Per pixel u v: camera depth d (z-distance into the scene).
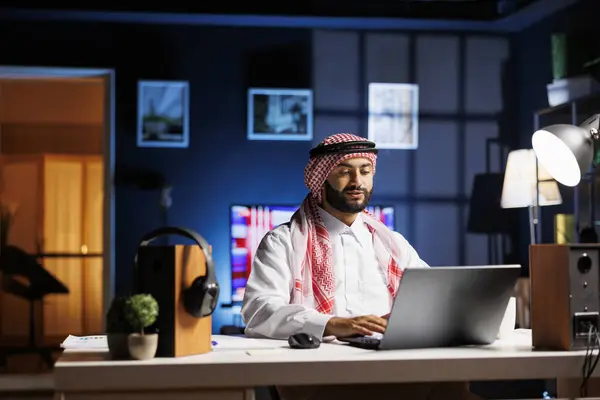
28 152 8.73
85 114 8.79
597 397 2.15
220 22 6.24
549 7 5.93
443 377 1.84
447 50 6.53
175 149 6.28
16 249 7.13
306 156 6.38
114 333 1.81
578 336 1.96
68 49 6.18
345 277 2.66
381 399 2.25
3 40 6.11
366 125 6.43
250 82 6.35
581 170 2.51
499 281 2.03
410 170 6.47
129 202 6.23
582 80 5.66
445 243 6.48
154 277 1.86
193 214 6.28
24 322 8.52
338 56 6.42
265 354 1.89
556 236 5.77
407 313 1.95
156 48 6.28
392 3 6.12
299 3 6.02
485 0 6.25
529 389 5.86
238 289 6.18
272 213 6.26
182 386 1.75
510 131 6.57
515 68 6.60
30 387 5.96
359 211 2.66
